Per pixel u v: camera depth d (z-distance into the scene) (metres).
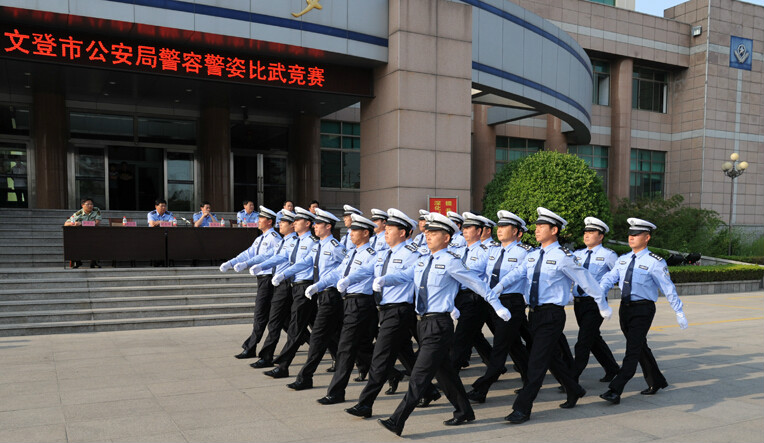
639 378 6.97
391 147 14.52
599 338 6.80
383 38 14.58
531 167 16.28
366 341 6.18
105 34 12.38
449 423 5.13
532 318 5.49
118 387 6.13
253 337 7.61
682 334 10.10
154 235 11.62
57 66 12.84
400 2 14.27
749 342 9.34
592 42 29.38
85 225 11.45
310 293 5.92
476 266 6.25
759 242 27.17
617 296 15.66
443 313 4.89
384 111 14.83
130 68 12.60
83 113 18.08
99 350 8.00
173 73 13.02
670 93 33.66
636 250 6.19
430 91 14.66
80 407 5.43
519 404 5.24
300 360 7.69
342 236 14.84
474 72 16.05
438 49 14.80
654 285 6.07
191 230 11.91
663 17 32.19
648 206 27.03
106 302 10.05
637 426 5.12
